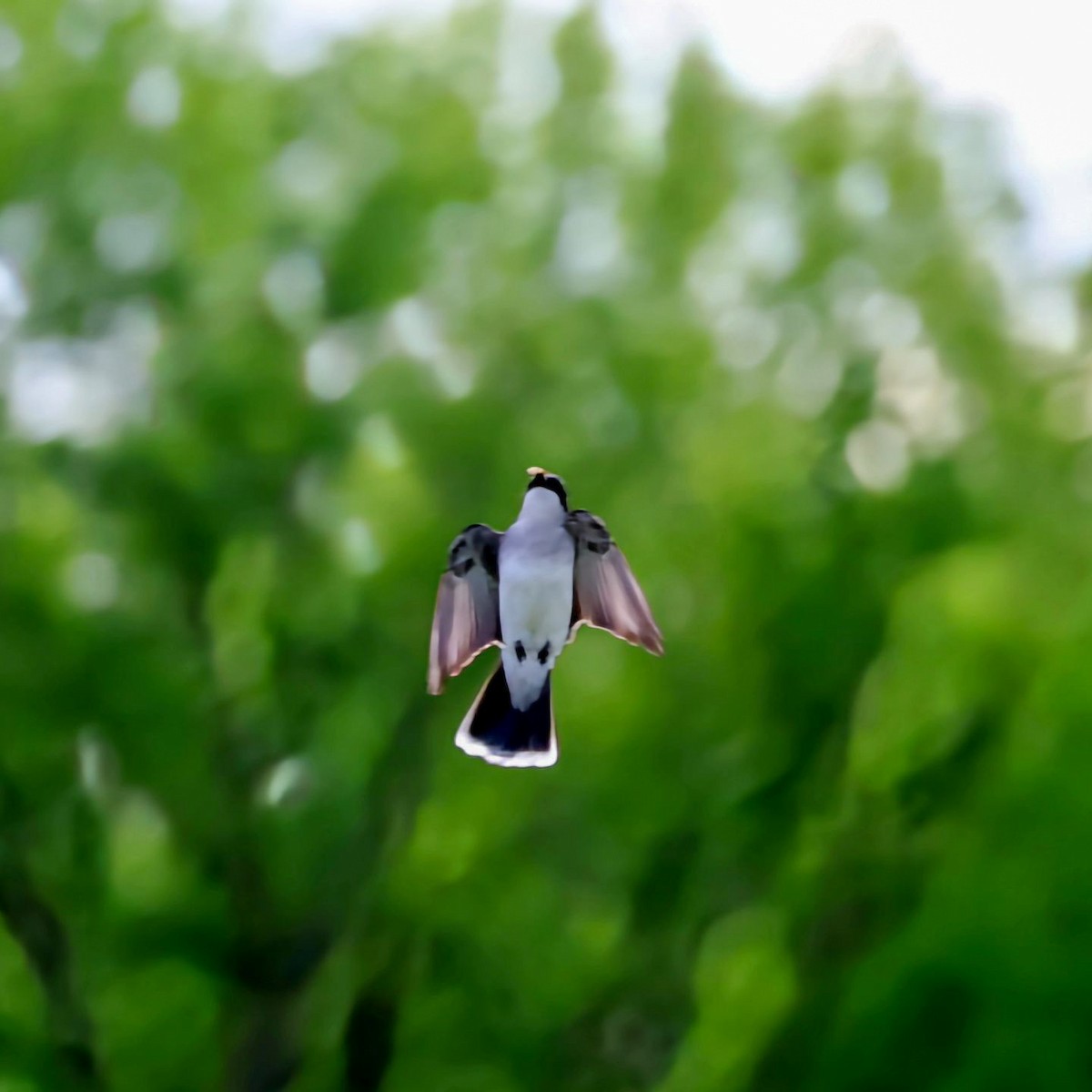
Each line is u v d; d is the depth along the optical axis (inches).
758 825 1141.7
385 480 1141.7
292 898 1190.9
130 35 1178.6
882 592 1117.1
